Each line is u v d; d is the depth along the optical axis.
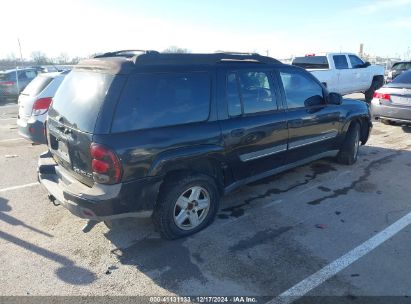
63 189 3.24
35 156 6.68
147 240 3.56
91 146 2.95
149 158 3.12
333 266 3.09
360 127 5.93
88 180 3.15
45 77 6.33
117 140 2.95
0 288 2.86
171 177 3.43
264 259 3.21
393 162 5.96
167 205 3.36
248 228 3.77
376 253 3.28
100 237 3.62
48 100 6.10
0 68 28.20
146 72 3.18
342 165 5.80
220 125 3.64
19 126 6.41
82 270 3.09
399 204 4.33
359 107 5.73
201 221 3.70
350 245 3.43
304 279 2.93
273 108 4.28
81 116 3.12
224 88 3.74
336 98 5.12
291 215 4.07
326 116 5.02
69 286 2.88
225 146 3.69
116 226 3.82
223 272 3.03
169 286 2.87
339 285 2.85
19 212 4.21
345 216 4.03
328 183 5.01
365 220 3.93
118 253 3.34
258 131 4.02
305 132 4.72
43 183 3.67
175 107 3.35
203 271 3.05
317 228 3.76
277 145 4.34
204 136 3.50
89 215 3.06
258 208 4.25
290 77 4.59
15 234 3.70
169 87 3.32
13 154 6.82
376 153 6.53
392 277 2.94
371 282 2.88
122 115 3.02
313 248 3.38
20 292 2.81
